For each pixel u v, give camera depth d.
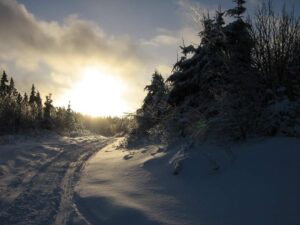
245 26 12.84
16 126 35.88
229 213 6.88
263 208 6.75
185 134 14.07
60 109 49.81
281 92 10.81
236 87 11.02
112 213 7.68
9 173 12.41
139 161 13.59
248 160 9.07
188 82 15.04
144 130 22.12
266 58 11.34
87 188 10.24
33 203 8.67
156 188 9.31
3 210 8.01
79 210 8.19
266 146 9.44
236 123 10.49
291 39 11.09
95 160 16.80
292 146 8.99
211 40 13.91
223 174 8.93
